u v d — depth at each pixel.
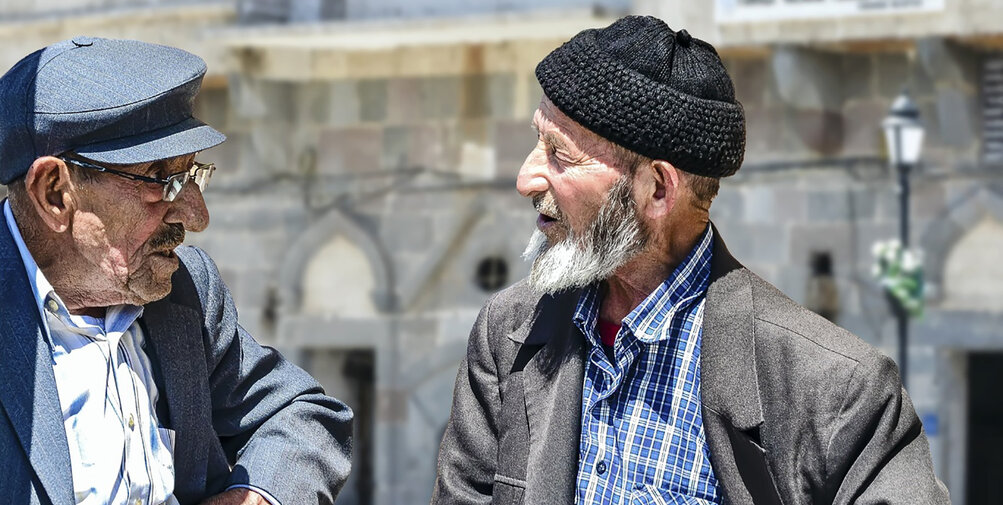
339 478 6.71
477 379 6.42
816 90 26.38
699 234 6.14
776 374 5.82
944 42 25.73
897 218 26.17
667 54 5.79
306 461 6.56
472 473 6.37
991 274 25.70
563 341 6.17
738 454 5.80
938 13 25.41
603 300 6.26
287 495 6.43
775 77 26.50
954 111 25.89
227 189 30.11
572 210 5.93
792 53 26.31
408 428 29.41
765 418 5.80
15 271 5.88
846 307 26.44
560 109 5.87
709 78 5.82
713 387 5.86
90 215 5.80
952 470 26.31
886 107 26.14
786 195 26.67
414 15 28.53
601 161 5.87
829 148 26.47
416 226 29.30
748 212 26.88
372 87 29.44
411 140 29.20
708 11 26.47
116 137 5.74
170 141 5.81
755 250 26.84
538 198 6.05
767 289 6.09
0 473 5.69
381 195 29.47
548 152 6.01
